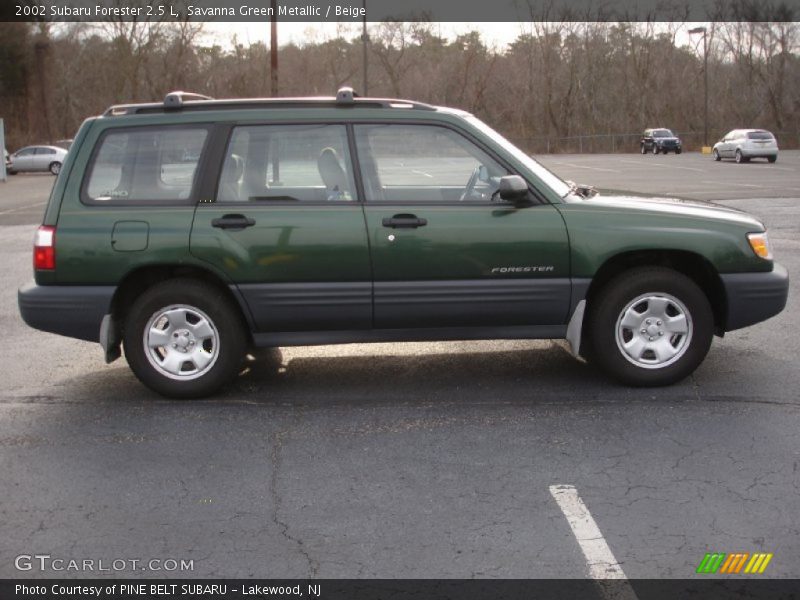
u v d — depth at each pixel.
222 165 5.54
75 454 4.74
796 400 5.41
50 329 5.56
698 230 5.55
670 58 71.06
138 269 5.54
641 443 4.73
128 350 5.61
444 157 5.57
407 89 72.38
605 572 3.36
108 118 5.64
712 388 5.69
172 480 4.36
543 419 5.16
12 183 34.06
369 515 3.91
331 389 5.90
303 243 5.43
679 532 3.68
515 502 4.01
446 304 5.50
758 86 69.81
